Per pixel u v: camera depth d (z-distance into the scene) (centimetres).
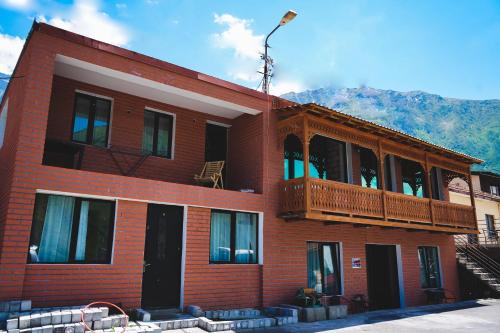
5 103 1132
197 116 1273
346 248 1348
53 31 873
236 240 1117
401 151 1443
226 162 1325
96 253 886
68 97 1045
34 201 799
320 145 1453
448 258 1747
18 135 802
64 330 686
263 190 1161
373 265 1497
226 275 1054
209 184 1246
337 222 1257
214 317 955
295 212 1123
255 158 1209
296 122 1170
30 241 818
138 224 930
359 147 1511
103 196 887
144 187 947
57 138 1010
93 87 1085
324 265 1298
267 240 1142
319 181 1134
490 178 2855
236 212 1134
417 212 1430
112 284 871
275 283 1132
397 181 1617
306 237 1237
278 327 962
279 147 1223
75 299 823
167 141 1216
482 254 1848
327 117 1188
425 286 1628
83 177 865
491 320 1143
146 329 757
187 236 1009
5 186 851
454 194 2094
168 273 991
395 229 1530
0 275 742
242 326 911
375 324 1051
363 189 1256
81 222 882
